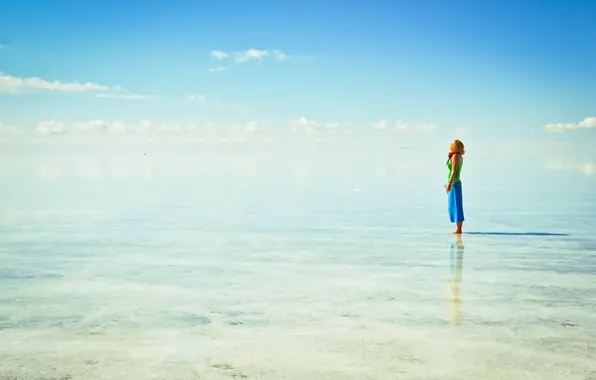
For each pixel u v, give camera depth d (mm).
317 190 17984
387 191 17453
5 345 3699
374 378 3133
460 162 8375
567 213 11195
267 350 3590
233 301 4777
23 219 10383
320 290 5148
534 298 4824
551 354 3482
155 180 24719
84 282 5484
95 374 3215
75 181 23750
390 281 5492
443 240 7980
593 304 4637
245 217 10719
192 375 3195
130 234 8633
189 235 8539
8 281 5543
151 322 4195
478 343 3691
